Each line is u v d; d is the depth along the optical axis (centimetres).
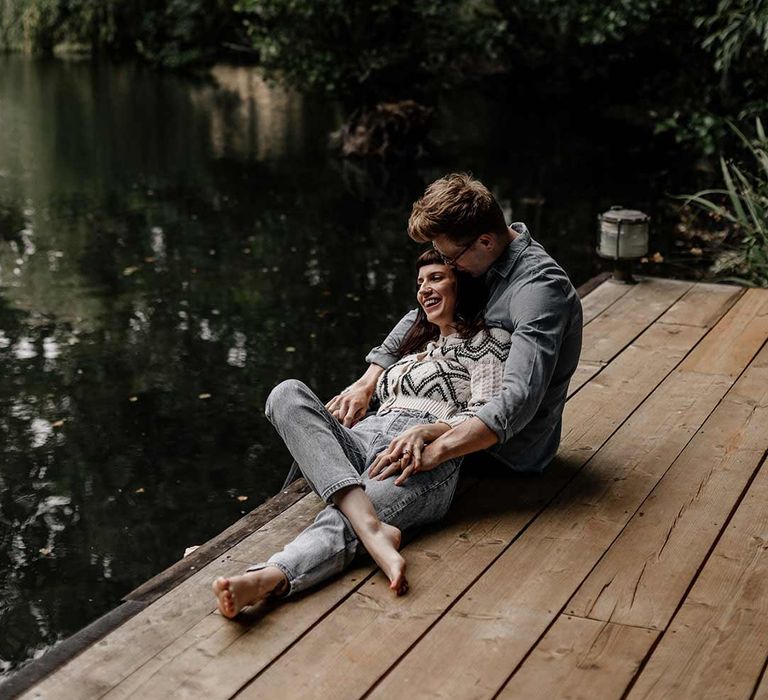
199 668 219
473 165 1122
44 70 1942
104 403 506
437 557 260
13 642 325
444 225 271
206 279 721
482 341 281
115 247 809
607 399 361
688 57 1087
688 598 243
